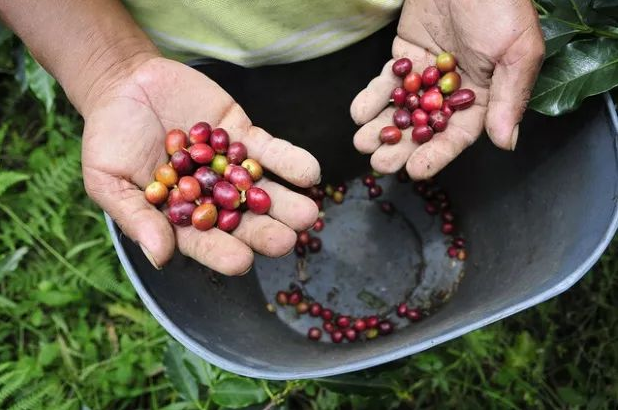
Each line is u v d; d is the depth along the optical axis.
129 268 0.42
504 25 0.42
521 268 0.49
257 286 0.59
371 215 0.63
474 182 0.59
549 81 0.44
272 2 0.47
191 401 0.58
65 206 0.71
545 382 0.62
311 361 0.46
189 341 0.41
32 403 0.60
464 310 0.50
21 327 0.67
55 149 0.74
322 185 0.64
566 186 0.47
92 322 0.68
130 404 0.65
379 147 0.51
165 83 0.48
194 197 0.46
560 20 0.45
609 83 0.42
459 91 0.48
